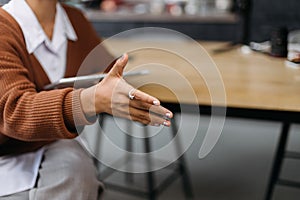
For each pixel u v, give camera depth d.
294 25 3.39
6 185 1.05
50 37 1.25
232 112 1.14
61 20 1.31
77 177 1.07
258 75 1.45
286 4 3.36
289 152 2.18
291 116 1.09
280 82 1.35
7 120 0.91
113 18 3.80
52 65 1.24
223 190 2.33
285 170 2.46
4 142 1.08
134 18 3.74
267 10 3.40
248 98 1.18
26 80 0.98
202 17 3.54
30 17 1.16
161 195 2.27
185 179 2.32
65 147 1.16
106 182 2.32
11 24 1.09
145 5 4.16
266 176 2.46
